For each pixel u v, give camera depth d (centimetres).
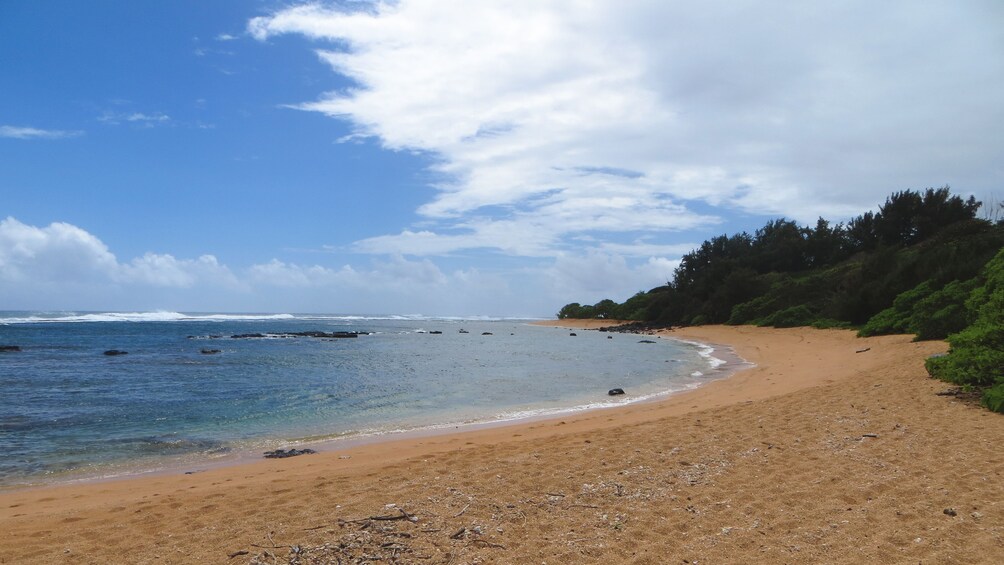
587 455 785
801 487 598
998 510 505
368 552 473
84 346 3594
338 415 1359
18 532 577
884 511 519
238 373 2227
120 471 888
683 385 1769
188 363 2622
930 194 4788
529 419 1276
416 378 2056
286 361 2736
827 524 497
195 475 850
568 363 2569
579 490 623
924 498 545
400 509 578
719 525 508
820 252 5647
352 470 802
